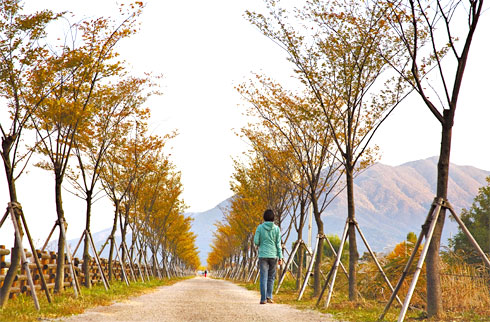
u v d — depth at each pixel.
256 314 8.50
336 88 11.10
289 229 21.56
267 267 11.34
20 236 8.13
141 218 26.38
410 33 9.98
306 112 12.19
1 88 9.18
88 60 10.09
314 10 10.60
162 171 24.36
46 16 8.95
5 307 7.70
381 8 9.52
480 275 10.70
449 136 7.45
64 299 9.68
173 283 28.50
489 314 8.01
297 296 13.80
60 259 11.20
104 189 17.98
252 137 17.64
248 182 25.44
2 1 8.67
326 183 15.05
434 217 7.18
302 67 11.27
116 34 10.40
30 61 9.09
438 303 7.48
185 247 61.38
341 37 10.64
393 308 10.08
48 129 10.91
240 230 39.81
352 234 10.73
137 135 17.52
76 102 10.29
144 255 29.06
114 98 12.64
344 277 17.19
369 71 10.84
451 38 7.76
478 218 24.45
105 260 19.94
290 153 15.80
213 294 15.10
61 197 11.02
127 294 13.16
